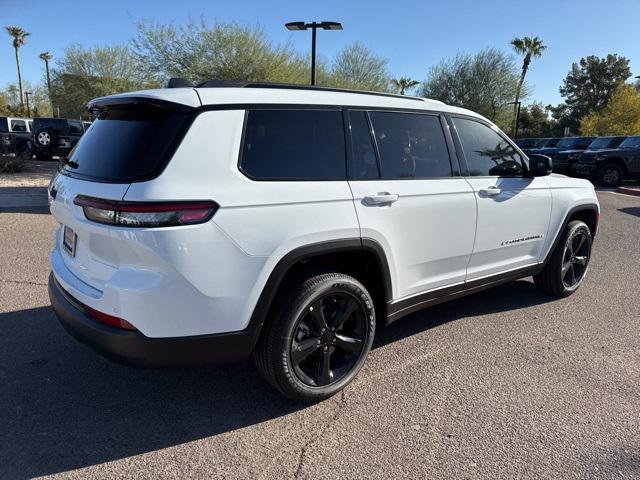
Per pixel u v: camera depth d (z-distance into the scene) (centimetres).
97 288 269
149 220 243
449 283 388
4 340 392
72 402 312
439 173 374
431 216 356
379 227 321
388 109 349
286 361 292
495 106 3906
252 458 263
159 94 269
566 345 405
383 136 341
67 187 290
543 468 257
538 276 514
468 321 455
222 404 314
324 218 293
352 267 337
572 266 517
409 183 346
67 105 3603
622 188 1595
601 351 395
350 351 324
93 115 330
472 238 392
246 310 272
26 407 305
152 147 257
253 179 274
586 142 2261
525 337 420
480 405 315
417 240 351
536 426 293
